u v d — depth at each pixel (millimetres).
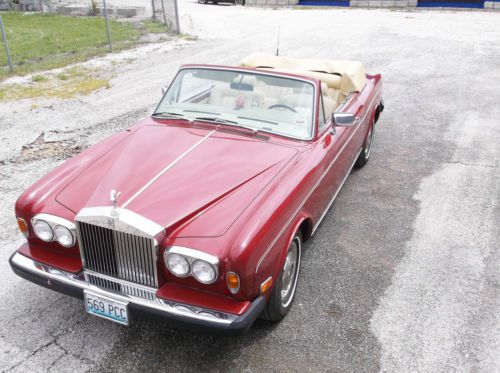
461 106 8734
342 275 4098
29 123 7539
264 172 3521
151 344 3318
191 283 2914
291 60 5992
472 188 5699
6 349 3244
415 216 5078
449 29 17219
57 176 3545
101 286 3105
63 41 14078
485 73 10969
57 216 3137
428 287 3953
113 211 2920
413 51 13242
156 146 3809
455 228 4852
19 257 3299
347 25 18297
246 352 3250
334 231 4777
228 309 2824
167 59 12055
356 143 5359
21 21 17797
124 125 7426
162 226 2887
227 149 3766
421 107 8688
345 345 3326
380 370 3123
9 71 10734
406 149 6875
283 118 4117
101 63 11672
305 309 3680
